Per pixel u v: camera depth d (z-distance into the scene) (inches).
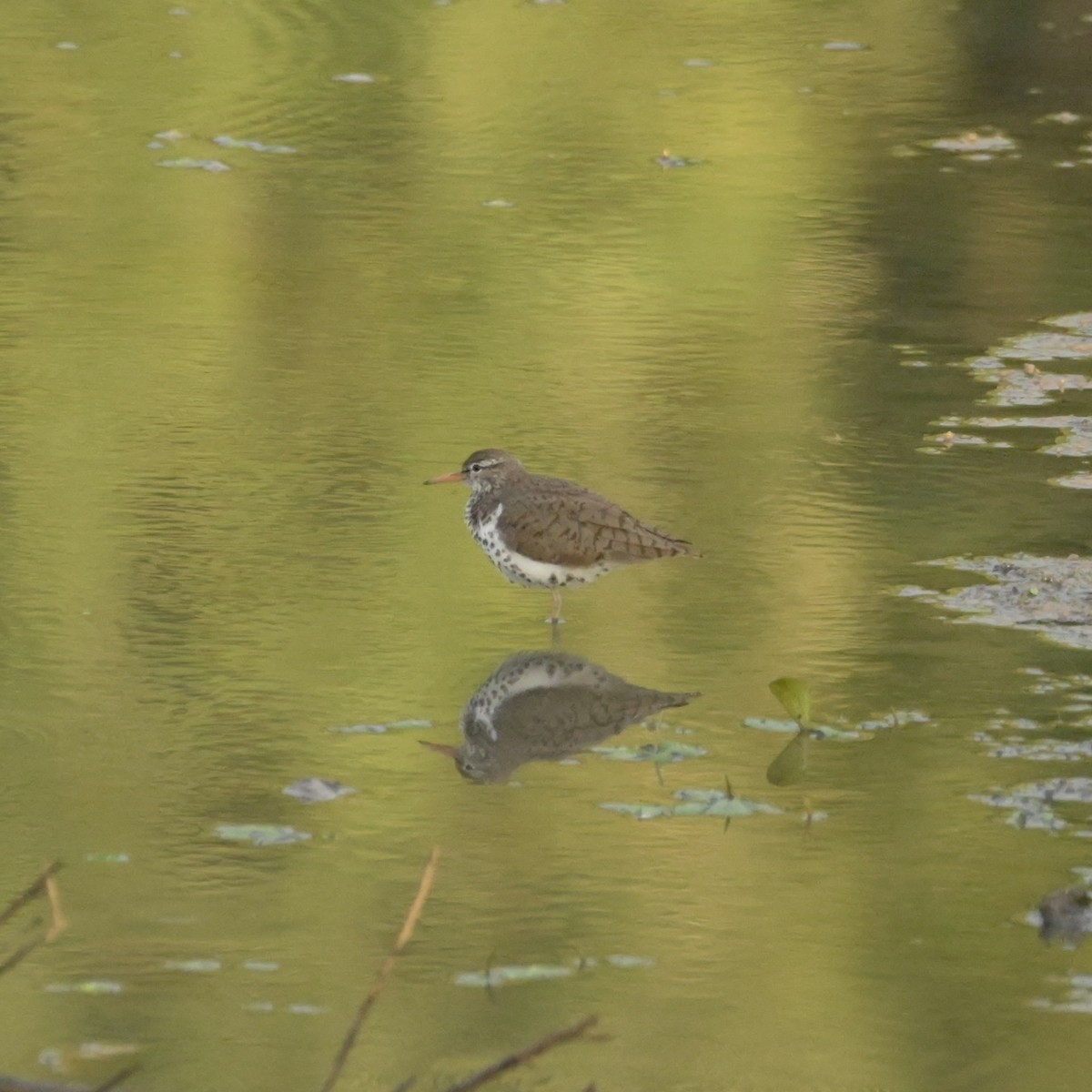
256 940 337.7
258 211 850.1
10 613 479.2
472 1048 306.5
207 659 457.7
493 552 493.0
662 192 893.8
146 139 950.4
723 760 412.2
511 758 411.5
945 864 368.2
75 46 1112.2
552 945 338.3
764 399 652.7
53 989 321.4
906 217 863.7
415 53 1123.9
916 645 468.1
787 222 856.3
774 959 335.3
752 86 1074.1
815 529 541.6
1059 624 479.2
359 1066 300.2
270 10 1205.1
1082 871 364.5
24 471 575.2
